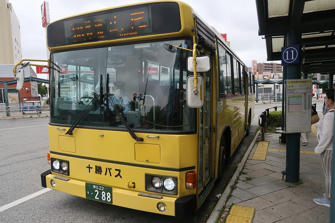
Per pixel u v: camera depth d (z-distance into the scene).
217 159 4.57
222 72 4.89
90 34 3.58
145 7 3.23
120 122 3.39
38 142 10.12
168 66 3.17
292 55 4.75
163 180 3.18
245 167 6.07
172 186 3.14
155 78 3.23
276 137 9.93
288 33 4.97
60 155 3.90
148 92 3.25
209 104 4.13
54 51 3.97
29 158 7.63
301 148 7.95
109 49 3.51
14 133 12.58
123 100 3.38
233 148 6.40
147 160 3.23
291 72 4.81
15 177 5.92
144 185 3.28
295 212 3.85
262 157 6.97
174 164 3.12
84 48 3.69
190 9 3.20
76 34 3.69
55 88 3.95
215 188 5.18
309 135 10.19
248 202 4.19
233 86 6.23
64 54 3.86
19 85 3.86
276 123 12.74
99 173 3.56
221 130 4.80
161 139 3.15
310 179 5.18
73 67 3.77
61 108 3.87
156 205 3.17
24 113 24.30
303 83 4.68
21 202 4.56
